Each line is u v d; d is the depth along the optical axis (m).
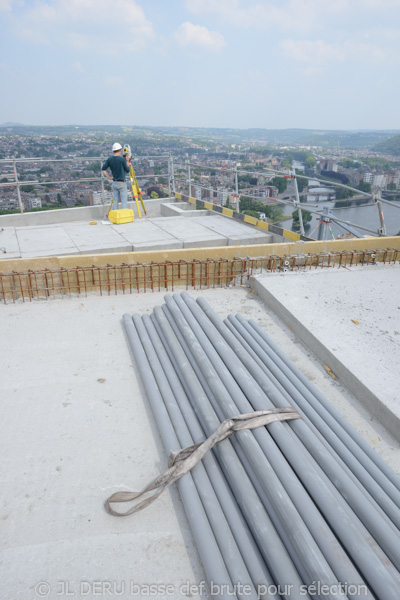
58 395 3.42
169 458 2.64
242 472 2.51
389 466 2.78
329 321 4.44
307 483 2.36
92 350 4.07
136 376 3.70
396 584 1.86
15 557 2.15
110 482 2.63
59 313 4.80
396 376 3.54
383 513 2.35
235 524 2.27
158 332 4.34
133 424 3.14
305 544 2.00
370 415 3.36
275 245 5.98
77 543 2.24
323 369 3.93
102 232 8.28
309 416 3.10
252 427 2.69
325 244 6.18
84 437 2.99
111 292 5.38
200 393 3.20
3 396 3.37
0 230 8.20
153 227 8.80
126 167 9.06
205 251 5.63
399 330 4.32
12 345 4.11
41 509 2.43
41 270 5.00
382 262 6.43
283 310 4.77
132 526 2.37
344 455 2.75
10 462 2.75
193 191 11.71
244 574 2.00
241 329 4.33
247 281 5.77
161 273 5.52
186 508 2.37
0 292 5.03
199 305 4.84
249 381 3.22
